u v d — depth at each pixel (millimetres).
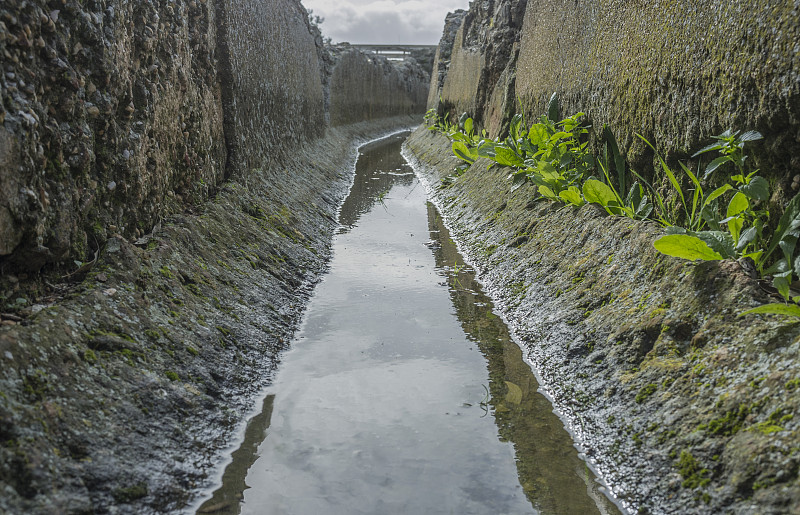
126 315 2799
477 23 14047
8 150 2326
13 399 1986
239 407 2887
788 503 1759
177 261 3609
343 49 20844
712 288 2643
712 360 2400
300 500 2262
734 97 2959
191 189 4578
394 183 11078
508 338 3852
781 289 2373
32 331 2258
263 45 7410
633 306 3059
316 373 3355
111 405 2318
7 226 2336
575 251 4074
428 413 2926
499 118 9148
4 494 1748
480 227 6293
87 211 2990
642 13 4121
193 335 3105
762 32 2740
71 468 1982
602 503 2270
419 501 2271
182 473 2307
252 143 6449
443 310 4359
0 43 2348
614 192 4188
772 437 1939
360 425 2812
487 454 2588
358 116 22266
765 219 2855
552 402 3035
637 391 2623
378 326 4051
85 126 2957
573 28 5859
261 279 4355
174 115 4199
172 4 4215
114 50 3186
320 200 8047
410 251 6055
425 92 36750
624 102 4379
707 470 2070
